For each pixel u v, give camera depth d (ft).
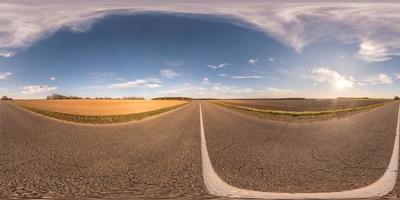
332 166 22.43
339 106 152.15
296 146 31.37
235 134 41.50
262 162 23.82
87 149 29.68
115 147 30.86
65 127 51.98
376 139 36.32
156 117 77.56
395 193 15.94
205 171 20.95
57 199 15.05
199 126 52.95
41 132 44.27
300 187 17.17
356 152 27.96
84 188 16.96
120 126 53.72
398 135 39.99
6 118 73.82
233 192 16.25
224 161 24.21
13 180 18.61
